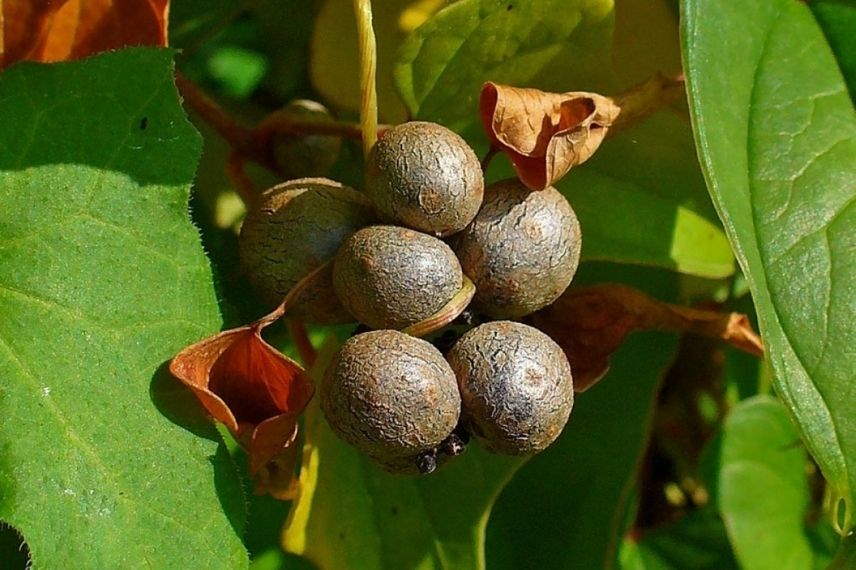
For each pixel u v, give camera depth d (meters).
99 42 0.28
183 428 0.26
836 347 0.25
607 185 0.29
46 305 0.26
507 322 0.26
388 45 0.30
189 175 0.26
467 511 0.29
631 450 0.30
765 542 0.32
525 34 0.28
